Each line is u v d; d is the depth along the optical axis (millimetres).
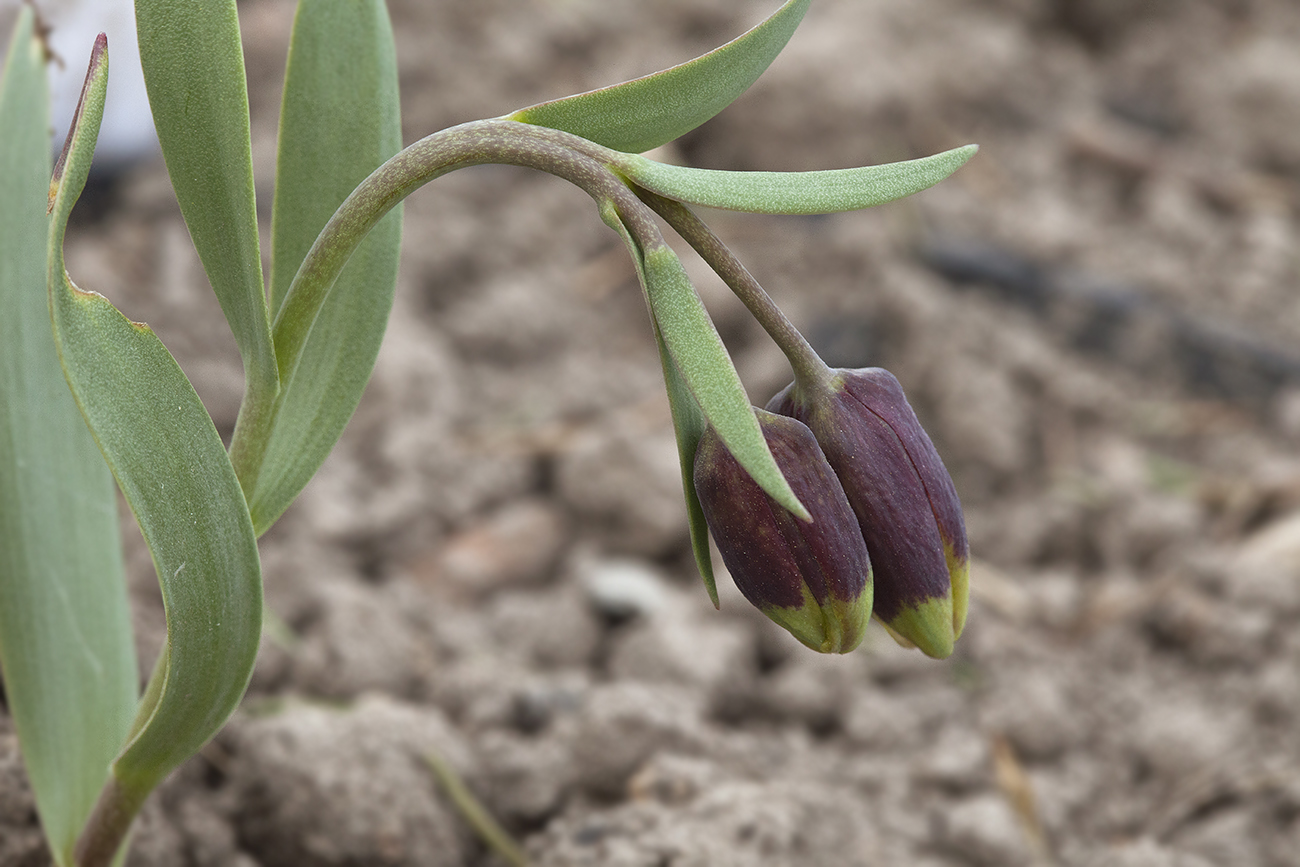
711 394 311
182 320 569
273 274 340
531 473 567
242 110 317
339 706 422
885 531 323
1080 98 878
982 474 597
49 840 349
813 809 399
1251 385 658
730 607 494
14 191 350
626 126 324
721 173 317
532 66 799
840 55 779
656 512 523
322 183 339
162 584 321
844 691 461
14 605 348
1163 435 628
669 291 313
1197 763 436
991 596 526
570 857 385
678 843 382
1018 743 447
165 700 329
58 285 312
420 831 389
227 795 389
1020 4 946
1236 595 495
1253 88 861
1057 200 778
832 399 323
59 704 350
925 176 317
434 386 584
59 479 352
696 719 408
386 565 513
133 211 622
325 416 339
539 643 480
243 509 322
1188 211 767
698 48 847
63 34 506
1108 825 426
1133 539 555
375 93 339
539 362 644
